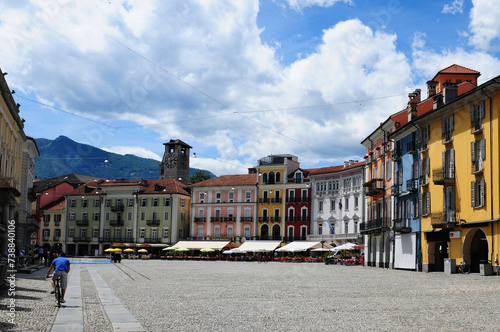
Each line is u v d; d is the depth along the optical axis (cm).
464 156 3819
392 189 5194
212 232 10831
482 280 2873
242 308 1622
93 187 11950
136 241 11206
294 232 10094
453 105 3916
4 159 4528
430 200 4350
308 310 1567
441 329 1205
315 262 8112
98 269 4831
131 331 1190
